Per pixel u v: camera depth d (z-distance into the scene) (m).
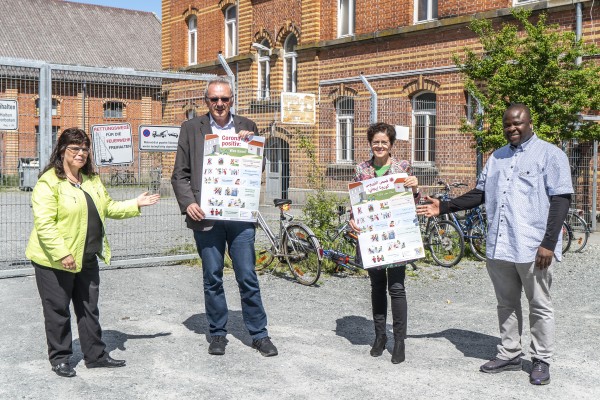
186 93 10.43
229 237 5.92
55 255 5.01
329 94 19.91
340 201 10.36
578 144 14.01
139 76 9.77
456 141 16.12
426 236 10.52
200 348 6.00
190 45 26.75
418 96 17.66
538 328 5.18
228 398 4.81
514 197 5.14
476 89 11.66
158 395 4.86
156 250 11.44
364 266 5.57
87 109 9.65
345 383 5.12
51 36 41.31
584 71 10.86
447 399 4.80
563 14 14.57
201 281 9.04
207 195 5.75
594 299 8.13
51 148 9.32
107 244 5.46
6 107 9.06
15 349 5.95
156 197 5.69
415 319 7.07
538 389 5.02
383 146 5.68
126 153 9.72
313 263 8.89
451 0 16.62
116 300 7.87
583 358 5.78
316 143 13.91
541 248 4.96
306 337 6.36
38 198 5.07
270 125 13.27
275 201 9.35
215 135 5.80
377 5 18.45
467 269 10.08
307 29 20.61
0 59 8.87
